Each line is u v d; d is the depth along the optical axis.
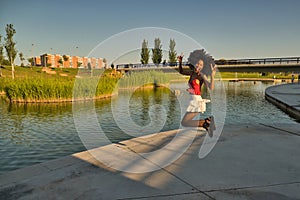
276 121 9.94
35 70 39.94
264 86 37.09
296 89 22.98
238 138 3.86
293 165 2.72
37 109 13.14
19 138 6.93
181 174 2.48
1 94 21.58
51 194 2.07
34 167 2.67
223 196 2.03
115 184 2.26
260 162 2.82
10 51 29.39
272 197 2.01
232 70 31.30
